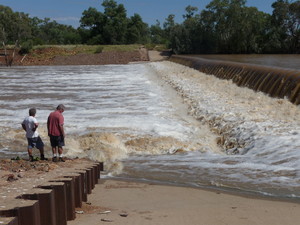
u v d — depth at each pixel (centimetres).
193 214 609
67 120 1596
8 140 1317
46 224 512
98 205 678
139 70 4694
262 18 7481
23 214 461
